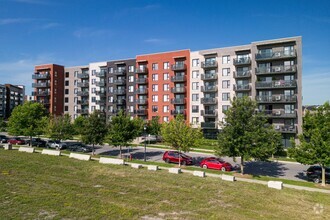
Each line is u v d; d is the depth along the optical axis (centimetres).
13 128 4488
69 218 1109
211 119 5634
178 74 6103
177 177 2034
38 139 4747
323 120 2284
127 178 1916
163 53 6319
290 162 3419
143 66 6556
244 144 2473
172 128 3108
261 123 2564
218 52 5584
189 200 1434
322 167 2247
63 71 8438
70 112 8281
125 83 6944
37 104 4756
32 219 1084
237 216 1209
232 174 2569
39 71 8375
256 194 1633
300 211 1348
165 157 3291
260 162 3419
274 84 4728
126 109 6856
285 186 2102
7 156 2691
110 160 2664
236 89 5200
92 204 1292
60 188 1577
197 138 3086
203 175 2238
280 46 4784
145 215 1174
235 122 2547
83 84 7906
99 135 3734
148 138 5888
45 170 2089
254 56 4953
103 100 7369
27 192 1468
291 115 4597
